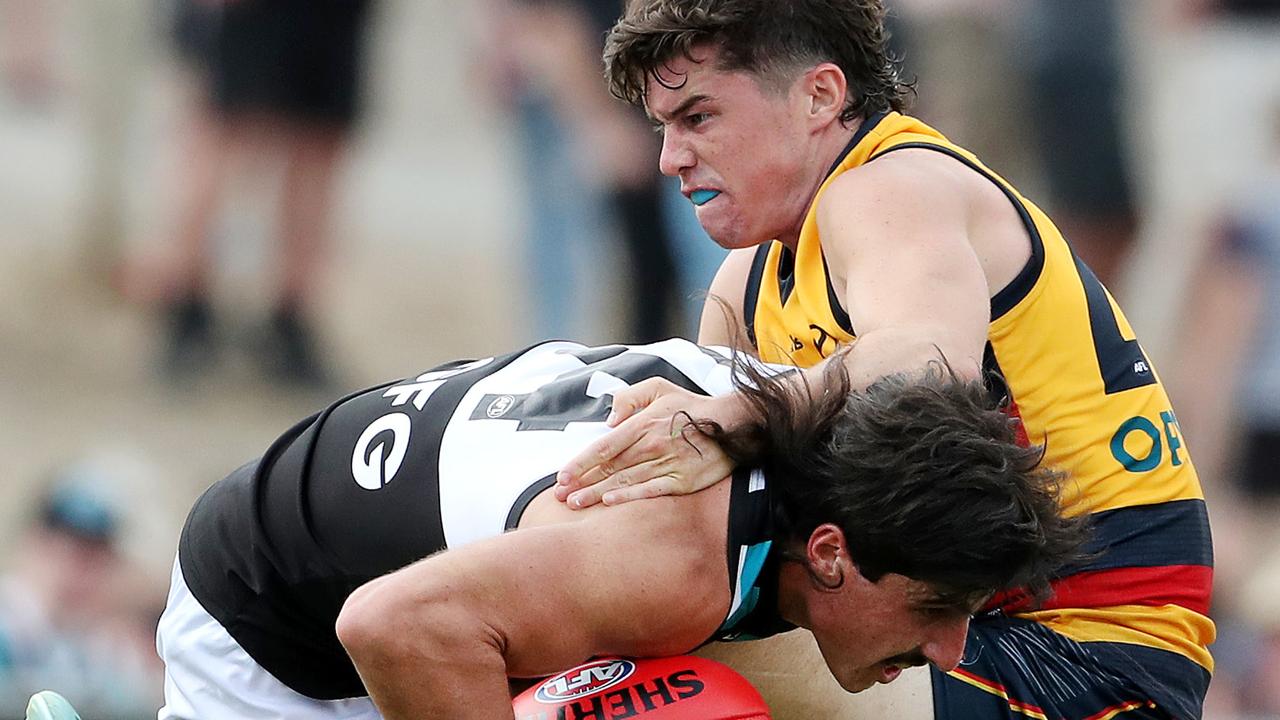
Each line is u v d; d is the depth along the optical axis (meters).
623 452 8.01
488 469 8.33
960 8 27.55
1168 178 28.36
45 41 33.69
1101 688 9.70
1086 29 27.30
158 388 29.72
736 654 9.77
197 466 27.45
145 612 21.44
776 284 10.18
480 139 34.25
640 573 7.75
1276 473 26.80
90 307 31.25
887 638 8.23
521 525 8.05
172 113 31.14
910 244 9.18
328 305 31.45
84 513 21.58
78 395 29.23
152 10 32.00
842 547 7.99
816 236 9.77
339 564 8.85
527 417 8.49
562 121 28.34
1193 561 9.98
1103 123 27.48
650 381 8.34
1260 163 28.61
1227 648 21.95
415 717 7.71
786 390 8.16
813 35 9.70
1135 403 9.94
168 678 9.71
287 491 9.11
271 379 30.45
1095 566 9.77
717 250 27.67
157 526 22.91
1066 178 27.72
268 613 9.23
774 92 9.70
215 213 30.20
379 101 33.66
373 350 31.09
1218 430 27.19
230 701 9.40
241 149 30.09
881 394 8.05
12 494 25.97
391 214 32.81
